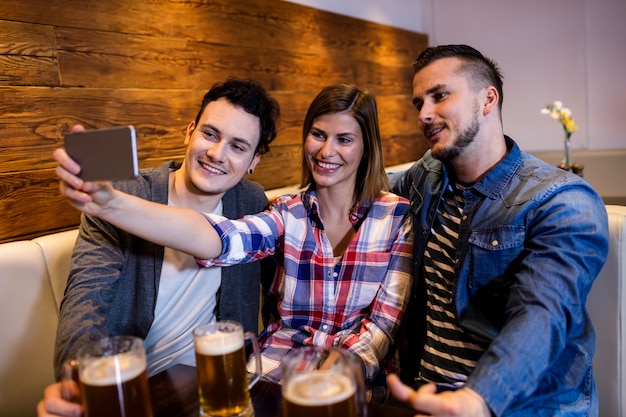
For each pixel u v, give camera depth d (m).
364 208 1.55
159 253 1.43
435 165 1.51
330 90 1.50
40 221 1.78
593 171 3.73
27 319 1.49
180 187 1.51
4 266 1.45
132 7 2.06
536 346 1.00
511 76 4.10
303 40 2.96
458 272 1.30
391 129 3.78
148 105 2.13
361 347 1.36
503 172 1.31
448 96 1.32
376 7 3.75
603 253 1.18
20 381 1.47
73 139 0.94
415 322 1.49
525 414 1.13
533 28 3.97
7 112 1.67
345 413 0.80
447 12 4.25
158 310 1.46
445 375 1.32
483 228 1.28
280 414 0.99
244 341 1.01
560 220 1.18
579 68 3.86
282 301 1.52
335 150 1.48
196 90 2.35
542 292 1.08
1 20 1.65
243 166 1.46
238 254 1.37
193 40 2.32
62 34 1.82
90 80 1.92
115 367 0.83
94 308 1.23
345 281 1.47
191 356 1.51
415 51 4.12
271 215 1.52
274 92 2.77
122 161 0.90
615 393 1.46
